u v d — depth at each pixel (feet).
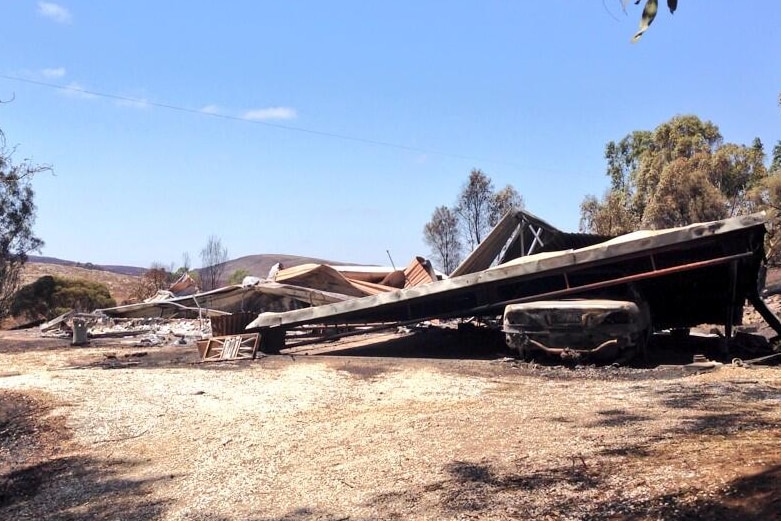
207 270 176.04
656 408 25.75
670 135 167.73
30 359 55.93
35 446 27.91
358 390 35.86
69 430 29.66
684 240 42.29
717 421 22.17
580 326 40.04
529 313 41.50
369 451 23.12
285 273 98.73
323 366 44.47
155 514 19.36
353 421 28.25
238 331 55.72
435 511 16.74
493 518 15.71
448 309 53.88
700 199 138.62
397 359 46.32
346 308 51.03
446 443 22.94
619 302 41.06
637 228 147.64
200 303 99.55
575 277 48.34
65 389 37.60
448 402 30.96
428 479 19.24
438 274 96.17
